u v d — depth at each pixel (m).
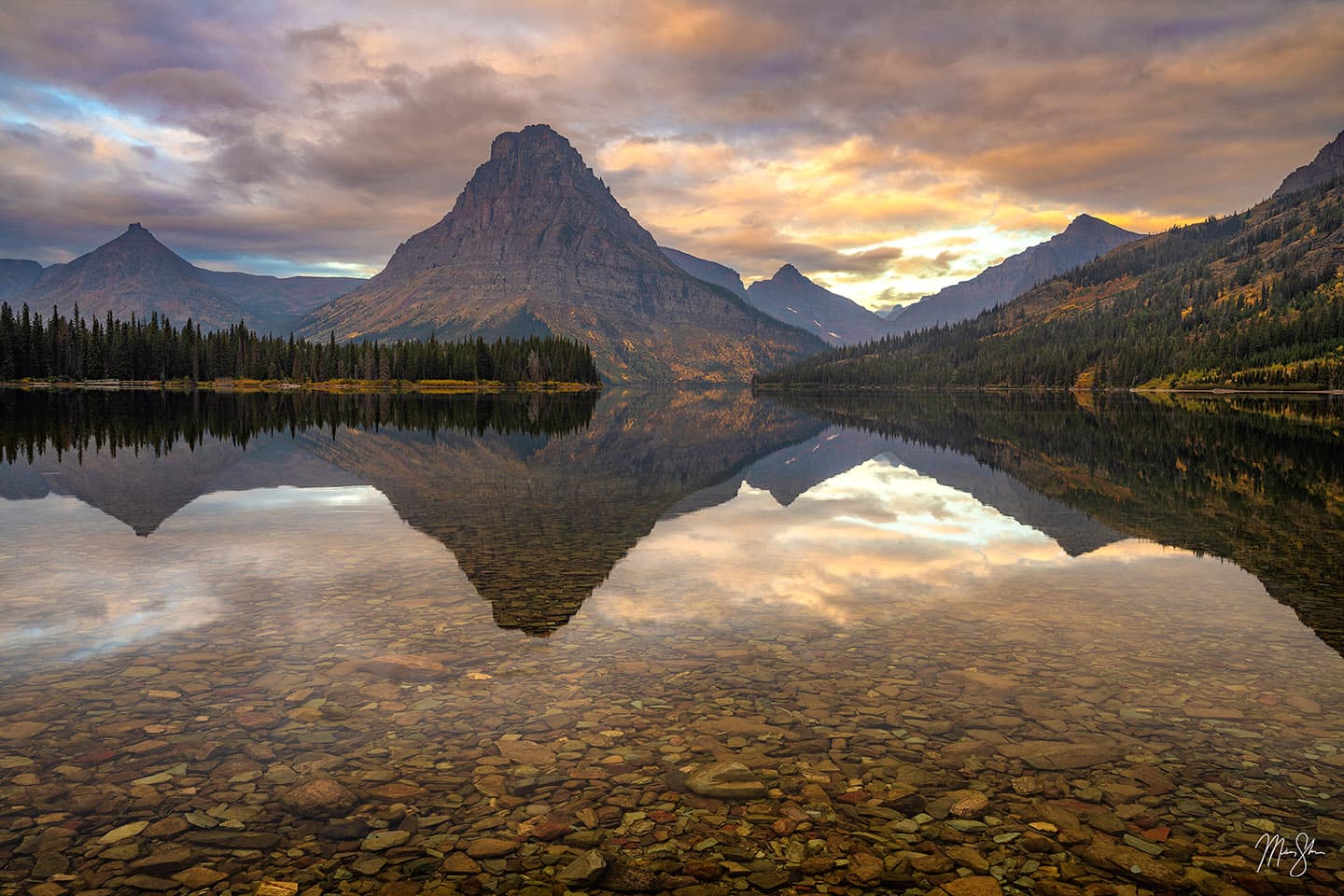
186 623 13.11
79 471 34.09
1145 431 67.50
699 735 8.96
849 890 6.11
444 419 82.25
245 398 139.38
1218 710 9.77
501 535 21.77
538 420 85.88
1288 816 7.29
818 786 7.81
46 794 7.48
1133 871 6.40
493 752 8.52
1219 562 18.89
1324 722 9.41
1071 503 28.77
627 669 11.12
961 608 14.65
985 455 48.75
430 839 6.83
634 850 6.68
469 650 11.90
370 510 25.78
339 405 112.44
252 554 18.67
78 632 12.58
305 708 9.59
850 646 12.27
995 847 6.76
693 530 23.02
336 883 6.16
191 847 6.64
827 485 34.41
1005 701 10.03
